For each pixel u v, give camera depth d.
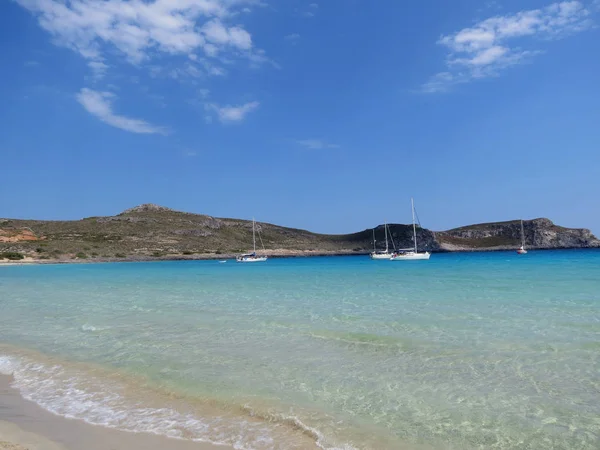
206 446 5.89
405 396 7.66
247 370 9.32
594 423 6.42
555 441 5.91
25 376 9.26
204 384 8.48
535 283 26.77
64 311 18.53
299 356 10.34
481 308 16.61
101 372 9.41
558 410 6.90
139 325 14.68
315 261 92.62
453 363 9.46
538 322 13.52
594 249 165.75
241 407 7.32
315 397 7.70
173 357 10.47
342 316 15.65
